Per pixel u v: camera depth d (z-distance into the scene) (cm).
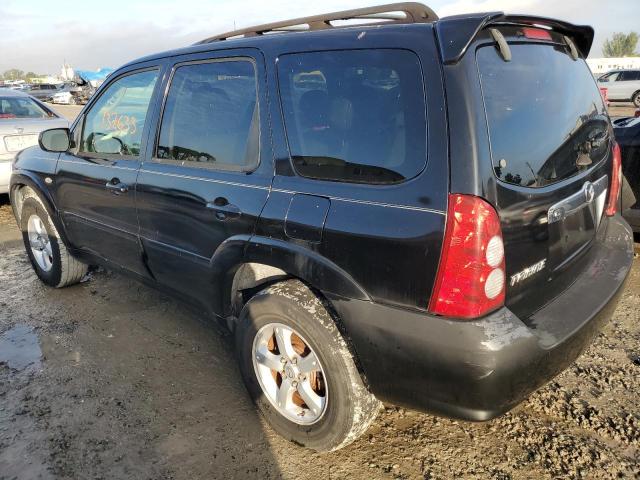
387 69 203
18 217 448
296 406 245
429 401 200
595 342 336
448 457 242
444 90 186
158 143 304
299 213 221
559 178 220
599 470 231
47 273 430
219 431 260
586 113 255
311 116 226
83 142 368
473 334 182
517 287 198
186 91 289
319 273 214
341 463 238
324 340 216
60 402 282
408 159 193
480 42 194
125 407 278
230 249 250
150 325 369
